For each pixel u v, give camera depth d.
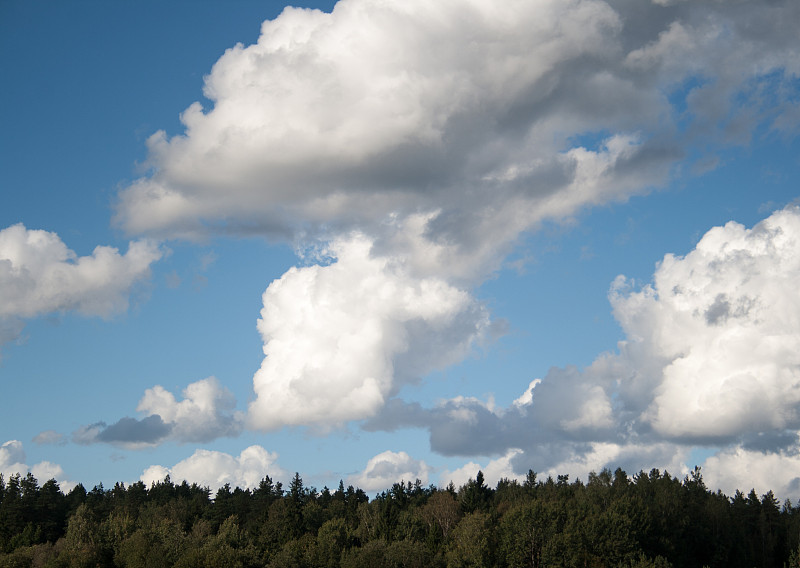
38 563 143.25
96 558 140.25
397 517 170.75
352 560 129.00
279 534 167.00
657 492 174.12
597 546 127.75
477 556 126.25
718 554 149.75
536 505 136.00
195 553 128.88
